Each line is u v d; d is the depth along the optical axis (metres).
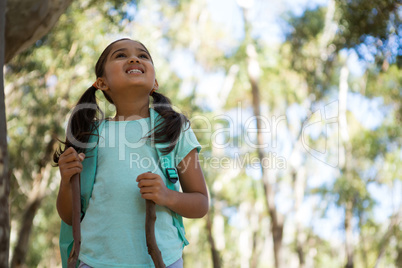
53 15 4.79
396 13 9.31
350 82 17.56
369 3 9.41
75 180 2.34
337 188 17.95
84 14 10.64
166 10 17.05
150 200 2.26
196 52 18.39
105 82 2.67
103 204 2.38
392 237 19.27
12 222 13.64
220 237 22.03
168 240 2.38
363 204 18.34
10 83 11.78
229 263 23.62
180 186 2.70
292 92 17.34
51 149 11.45
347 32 10.07
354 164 18.64
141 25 13.36
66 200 2.43
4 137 2.38
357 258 23.77
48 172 12.03
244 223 23.86
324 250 23.98
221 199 19.39
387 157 18.48
